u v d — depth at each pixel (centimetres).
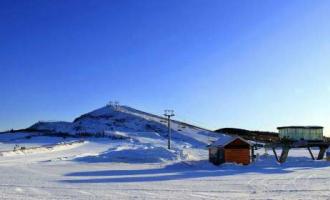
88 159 6512
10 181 3288
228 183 3288
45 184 3123
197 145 13475
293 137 6106
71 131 18738
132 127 19388
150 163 6062
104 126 19475
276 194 2559
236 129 17362
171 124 19862
